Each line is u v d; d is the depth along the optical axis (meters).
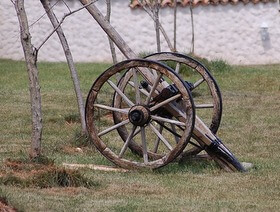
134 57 26.59
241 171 26.30
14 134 34.03
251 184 24.38
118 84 27.42
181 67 49.19
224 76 52.19
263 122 37.91
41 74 52.56
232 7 59.75
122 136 27.64
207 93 45.25
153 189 23.36
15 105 41.56
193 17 59.59
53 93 45.19
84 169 25.69
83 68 55.28
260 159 29.36
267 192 23.39
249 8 59.97
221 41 59.94
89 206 21.06
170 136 33.34
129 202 21.64
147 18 59.00
